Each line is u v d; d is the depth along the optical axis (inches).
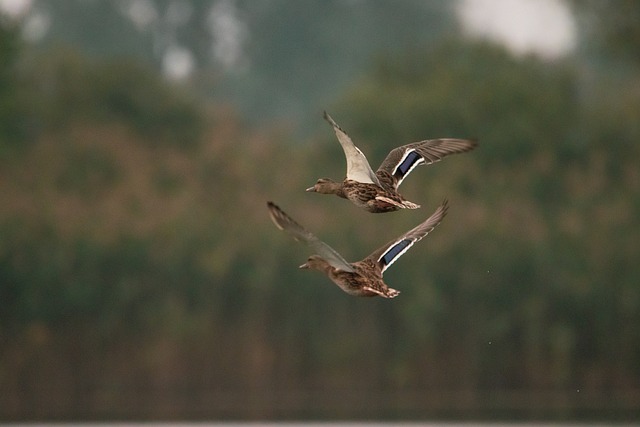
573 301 1454.2
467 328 1460.4
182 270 1465.3
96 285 1450.5
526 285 1460.4
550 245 1473.9
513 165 1640.0
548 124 1669.5
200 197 1593.3
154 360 1441.9
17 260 1450.5
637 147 1657.2
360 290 528.4
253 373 1456.7
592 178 1599.4
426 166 1582.2
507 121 1653.5
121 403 1353.3
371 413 1213.1
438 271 1459.2
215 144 1691.7
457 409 1249.4
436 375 1455.5
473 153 1627.7
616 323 1454.2
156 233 1472.7
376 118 1679.4
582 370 1451.8
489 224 1483.8
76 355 1446.9
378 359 1464.1
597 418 1148.5
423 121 1664.6
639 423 1103.6
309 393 1457.9
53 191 1574.8
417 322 1438.2
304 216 1513.3
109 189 1606.8
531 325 1445.6
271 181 1647.4
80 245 1456.7
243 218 1531.7
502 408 1256.2
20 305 1446.9
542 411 1219.9
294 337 1469.0
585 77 2121.1
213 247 1466.5
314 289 1471.5
